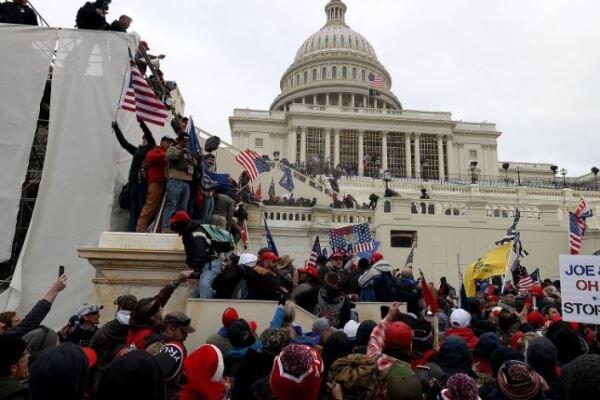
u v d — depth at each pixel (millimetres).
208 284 7738
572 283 6047
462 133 76125
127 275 8180
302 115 72188
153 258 8180
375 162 70312
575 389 2363
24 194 11820
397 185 45938
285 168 33031
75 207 10070
